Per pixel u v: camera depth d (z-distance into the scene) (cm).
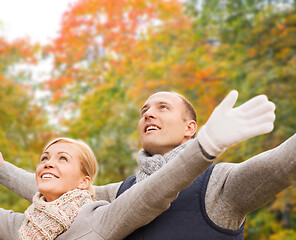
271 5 991
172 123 237
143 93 1079
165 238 209
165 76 1039
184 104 247
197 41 1112
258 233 862
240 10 1034
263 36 972
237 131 176
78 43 1468
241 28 1016
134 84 1149
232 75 942
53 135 1198
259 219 835
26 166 1023
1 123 1148
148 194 193
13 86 1219
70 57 1477
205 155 181
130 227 203
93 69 1438
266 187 195
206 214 210
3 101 1182
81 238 213
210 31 1073
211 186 215
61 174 234
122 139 1127
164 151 236
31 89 1330
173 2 1375
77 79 1427
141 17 1420
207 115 938
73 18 1477
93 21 1473
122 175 1109
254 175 197
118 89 1248
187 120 244
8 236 244
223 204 209
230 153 846
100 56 1493
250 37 980
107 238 209
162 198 191
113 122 1144
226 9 1062
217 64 988
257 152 836
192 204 212
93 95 1251
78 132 1212
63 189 233
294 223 879
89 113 1226
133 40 1391
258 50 970
